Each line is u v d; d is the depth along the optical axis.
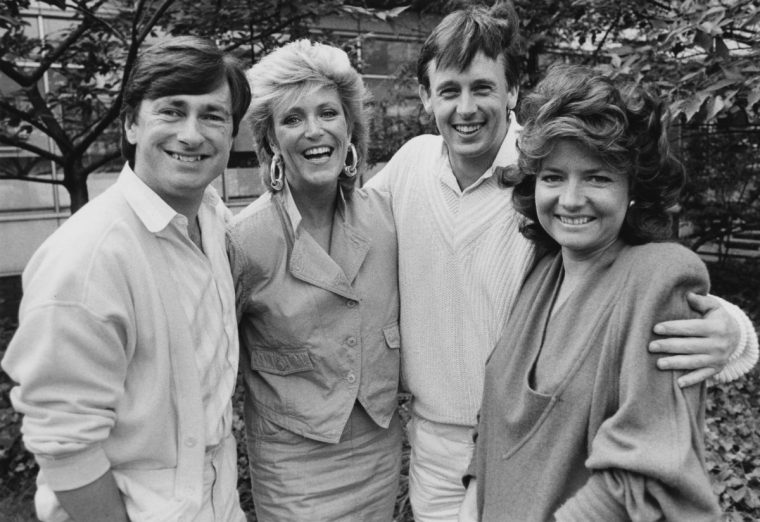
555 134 1.45
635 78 4.32
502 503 1.63
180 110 1.62
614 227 1.52
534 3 5.55
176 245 1.71
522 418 1.57
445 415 2.23
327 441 2.14
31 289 1.53
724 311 1.45
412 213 2.24
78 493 1.57
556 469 1.50
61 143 4.31
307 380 2.15
